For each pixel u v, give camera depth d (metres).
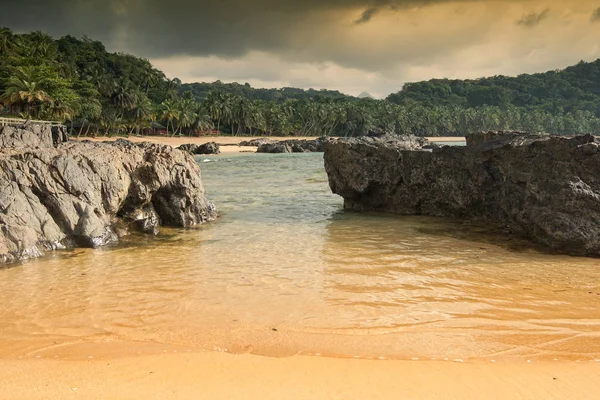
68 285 10.33
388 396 5.66
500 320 8.34
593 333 7.77
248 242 14.68
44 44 97.88
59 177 14.15
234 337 7.66
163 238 15.28
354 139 22.62
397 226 17.20
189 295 9.69
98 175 14.99
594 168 13.48
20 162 13.65
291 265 11.95
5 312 8.75
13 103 70.62
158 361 6.71
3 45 80.19
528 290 9.92
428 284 10.34
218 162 57.25
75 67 109.88
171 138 117.12
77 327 8.08
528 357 6.88
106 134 105.19
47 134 34.19
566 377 6.21
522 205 14.88
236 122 143.75
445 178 19.02
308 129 165.75
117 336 7.71
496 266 11.72
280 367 6.50
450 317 8.48
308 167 47.53
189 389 5.82
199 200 18.16
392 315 8.58
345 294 9.71
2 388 5.84
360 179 20.58
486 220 17.86
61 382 6.01
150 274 11.16
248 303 9.21
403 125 180.88
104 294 9.75
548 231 12.98
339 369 6.45
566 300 9.33
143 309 8.91
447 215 19.28
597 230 12.53
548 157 14.32
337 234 15.82
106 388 5.83
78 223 14.05
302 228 16.91
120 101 106.38
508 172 15.79
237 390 5.79
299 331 7.89
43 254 12.89
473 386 5.95
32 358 6.84
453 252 13.16
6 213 12.59
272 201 23.53
